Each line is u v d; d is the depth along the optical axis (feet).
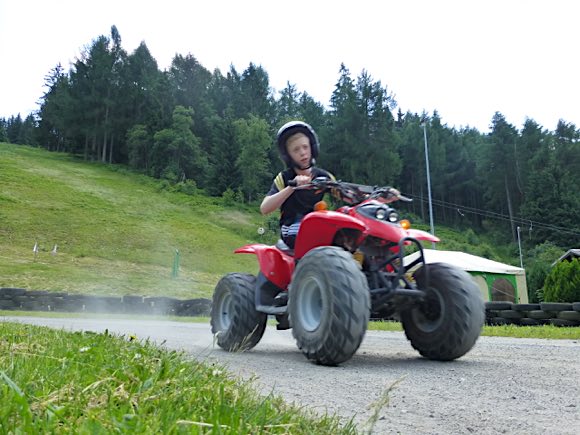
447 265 12.30
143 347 9.45
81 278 83.92
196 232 159.12
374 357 13.03
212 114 314.76
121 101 304.71
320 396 7.63
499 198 245.65
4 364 6.47
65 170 233.96
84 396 4.89
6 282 73.36
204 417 4.55
